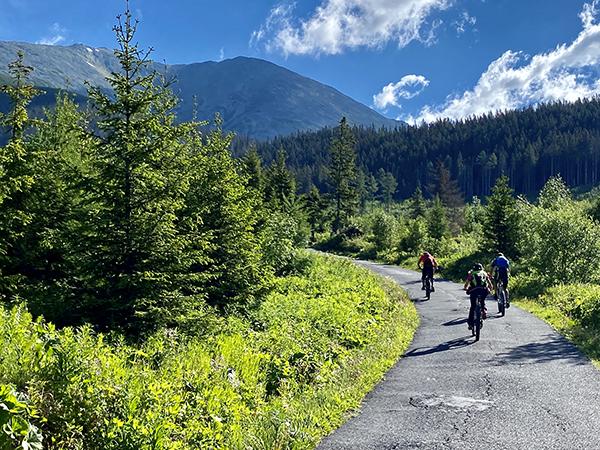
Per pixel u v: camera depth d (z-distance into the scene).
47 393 5.23
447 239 63.31
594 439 6.38
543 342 13.00
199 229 14.91
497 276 18.59
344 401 8.10
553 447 6.15
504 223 40.19
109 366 6.17
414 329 15.83
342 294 20.75
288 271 27.78
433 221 68.31
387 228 62.28
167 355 8.20
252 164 62.50
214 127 18.12
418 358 11.60
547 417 7.25
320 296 21.03
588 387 8.80
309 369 9.74
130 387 5.86
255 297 16.39
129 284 10.44
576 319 16.48
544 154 162.00
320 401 7.99
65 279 11.09
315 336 11.77
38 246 12.99
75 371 5.57
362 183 147.75
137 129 11.23
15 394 4.06
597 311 15.66
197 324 11.21
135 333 10.23
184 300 11.24
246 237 16.14
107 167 10.84
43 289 10.95
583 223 27.48
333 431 6.93
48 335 6.27
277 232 26.75
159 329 10.19
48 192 13.34
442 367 10.59
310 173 194.88
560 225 27.56
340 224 81.81
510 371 10.03
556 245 27.45
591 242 27.06
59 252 12.83
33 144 16.69
